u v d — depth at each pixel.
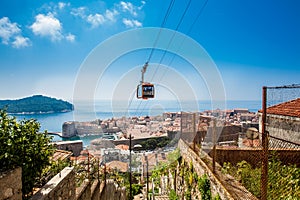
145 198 14.09
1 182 2.40
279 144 8.00
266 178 4.48
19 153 3.07
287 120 8.79
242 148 7.55
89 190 5.43
